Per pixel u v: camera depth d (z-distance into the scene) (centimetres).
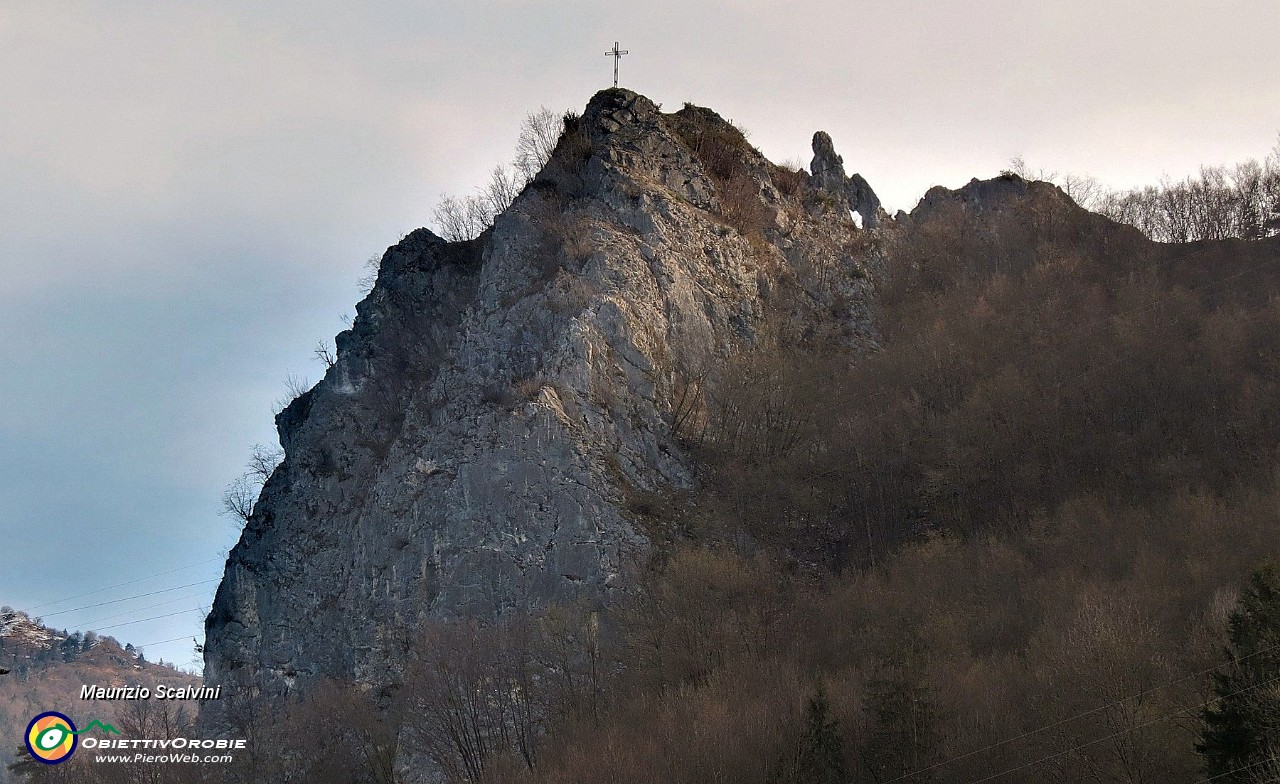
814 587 8919
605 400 9712
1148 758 5722
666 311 10656
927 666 6750
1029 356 10862
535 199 11400
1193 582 7419
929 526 9569
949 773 6097
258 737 9156
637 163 11919
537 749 7488
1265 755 5162
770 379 10575
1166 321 10944
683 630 7850
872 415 10638
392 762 8206
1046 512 9188
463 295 11662
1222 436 9569
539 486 9031
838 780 6300
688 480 9738
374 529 9481
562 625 8156
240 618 9888
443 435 9700
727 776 6406
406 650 8812
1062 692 6197
